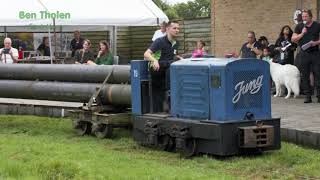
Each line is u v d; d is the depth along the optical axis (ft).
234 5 59.36
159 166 24.94
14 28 65.57
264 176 23.49
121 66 33.35
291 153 27.20
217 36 61.46
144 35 78.54
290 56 46.39
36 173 22.58
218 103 26.61
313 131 28.99
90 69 34.32
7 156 26.53
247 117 26.91
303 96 45.14
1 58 47.67
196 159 26.78
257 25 57.41
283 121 32.86
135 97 30.45
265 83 27.50
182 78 28.04
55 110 41.01
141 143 30.37
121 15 52.49
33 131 36.19
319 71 41.06
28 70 36.73
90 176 22.20
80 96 34.63
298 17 45.88
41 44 66.44
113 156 27.35
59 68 35.63
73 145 30.71
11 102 42.22
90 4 52.13
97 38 76.79
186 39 70.18
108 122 32.63
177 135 27.37
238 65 26.61
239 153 26.58
